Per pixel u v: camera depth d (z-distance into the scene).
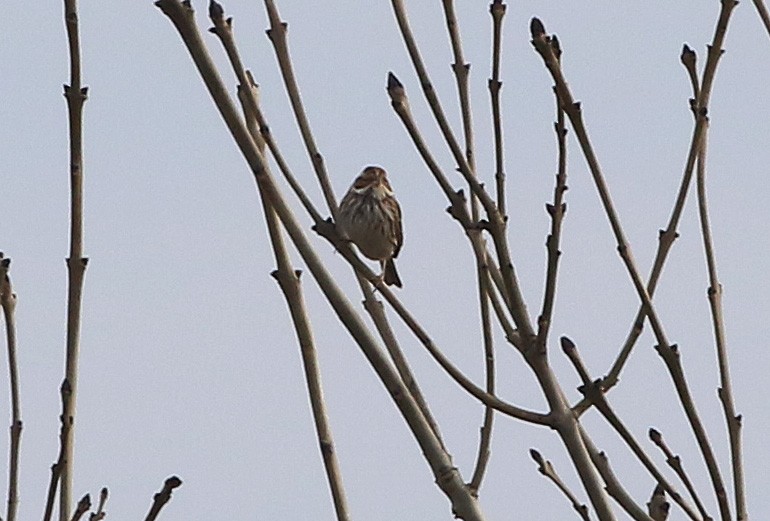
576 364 9.03
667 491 9.07
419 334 9.41
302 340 10.38
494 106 10.59
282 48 11.27
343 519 9.98
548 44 8.71
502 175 10.55
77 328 9.91
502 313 10.20
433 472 9.23
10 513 9.35
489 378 10.93
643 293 9.17
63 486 9.47
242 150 9.52
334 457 10.14
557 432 8.91
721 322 10.06
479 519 9.12
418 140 8.96
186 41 9.50
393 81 8.93
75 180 10.02
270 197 9.50
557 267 8.94
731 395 9.80
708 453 9.01
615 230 9.25
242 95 10.36
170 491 8.57
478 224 8.95
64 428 9.19
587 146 9.10
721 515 8.99
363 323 9.39
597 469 9.20
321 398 10.31
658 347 9.09
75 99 10.01
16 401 9.61
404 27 10.12
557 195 8.95
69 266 9.98
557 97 8.92
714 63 10.38
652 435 9.17
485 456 10.71
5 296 9.77
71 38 9.98
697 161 10.55
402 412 9.30
